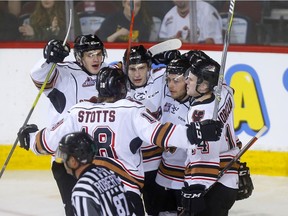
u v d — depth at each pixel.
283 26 20.45
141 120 10.68
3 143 21.16
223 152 12.04
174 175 13.22
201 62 11.50
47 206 17.39
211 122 10.61
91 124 10.84
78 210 9.83
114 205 10.02
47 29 21.41
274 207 17.31
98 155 10.81
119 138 10.73
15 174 20.44
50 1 21.28
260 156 20.14
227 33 12.05
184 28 21.00
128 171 10.73
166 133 10.58
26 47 21.00
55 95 13.70
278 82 20.08
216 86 11.59
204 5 20.80
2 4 21.45
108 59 20.89
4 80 21.22
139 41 21.25
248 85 20.27
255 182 19.45
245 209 17.17
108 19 21.22
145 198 14.01
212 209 11.99
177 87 12.79
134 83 13.62
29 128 11.59
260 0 20.48
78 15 21.28
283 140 20.06
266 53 20.06
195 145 10.63
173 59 13.17
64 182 13.02
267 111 20.17
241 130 20.36
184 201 11.50
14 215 16.72
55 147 11.10
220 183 11.94
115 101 11.04
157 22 21.11
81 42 13.39
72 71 13.62
